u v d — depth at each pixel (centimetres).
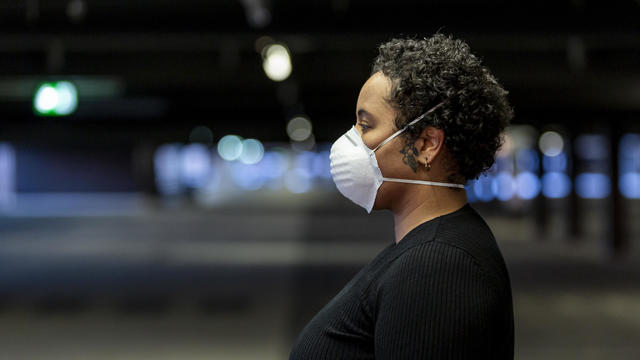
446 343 85
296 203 2953
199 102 1345
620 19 562
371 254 1169
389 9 581
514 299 758
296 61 955
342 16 588
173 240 1477
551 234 1664
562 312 673
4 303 730
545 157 1605
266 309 675
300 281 864
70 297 771
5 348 515
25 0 588
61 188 3319
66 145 3291
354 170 106
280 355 482
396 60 103
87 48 895
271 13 593
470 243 92
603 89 1027
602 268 1051
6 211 2564
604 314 660
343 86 1088
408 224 104
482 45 850
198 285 852
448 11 577
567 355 490
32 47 866
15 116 1431
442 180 102
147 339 543
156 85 1025
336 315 103
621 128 1237
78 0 591
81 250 1301
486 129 100
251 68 968
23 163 3259
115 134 1553
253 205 2848
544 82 911
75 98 863
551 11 571
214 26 599
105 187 3350
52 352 500
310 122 1502
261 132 2088
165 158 3325
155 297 765
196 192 3459
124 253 1241
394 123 102
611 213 1241
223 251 1250
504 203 2331
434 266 89
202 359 473
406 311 88
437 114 98
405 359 87
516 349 511
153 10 597
